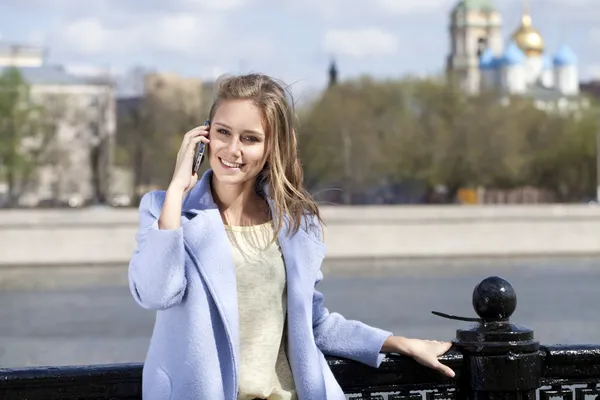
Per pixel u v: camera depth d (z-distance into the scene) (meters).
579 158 87.25
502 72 135.25
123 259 56.09
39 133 90.12
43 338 29.22
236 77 4.23
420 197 90.69
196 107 95.88
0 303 39.12
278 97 4.17
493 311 4.51
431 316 33.44
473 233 59.31
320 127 85.75
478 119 84.75
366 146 84.69
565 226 60.12
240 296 4.04
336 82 93.19
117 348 27.25
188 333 3.94
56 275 51.47
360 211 58.56
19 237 55.38
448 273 50.62
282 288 4.11
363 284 45.50
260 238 4.14
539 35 147.88
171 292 3.86
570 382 4.70
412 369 4.48
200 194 4.20
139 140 95.19
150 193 4.15
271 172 4.14
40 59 122.62
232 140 4.12
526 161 86.19
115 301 39.44
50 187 97.50
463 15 148.50
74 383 4.22
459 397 4.56
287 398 4.04
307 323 4.09
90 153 98.00
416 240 59.03
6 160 85.38
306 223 4.18
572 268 52.81
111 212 56.12
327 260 58.38
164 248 3.85
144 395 3.99
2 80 86.50
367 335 4.39
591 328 30.11
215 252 4.00
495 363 4.45
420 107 87.56
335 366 4.39
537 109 90.50
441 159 84.00
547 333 29.05
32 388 4.20
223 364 3.96
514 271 51.62
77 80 108.44
